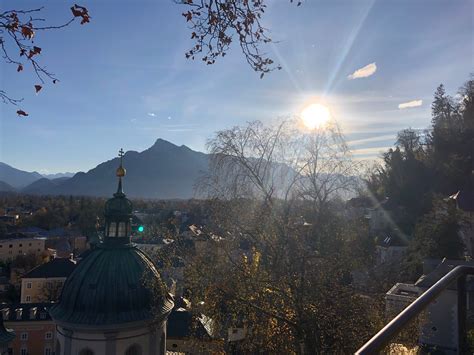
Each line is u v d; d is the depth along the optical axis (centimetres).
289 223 1883
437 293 353
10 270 11012
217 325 2033
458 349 407
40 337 5953
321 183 1934
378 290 2078
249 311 1916
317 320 1725
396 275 4438
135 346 2098
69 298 2136
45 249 12888
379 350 279
